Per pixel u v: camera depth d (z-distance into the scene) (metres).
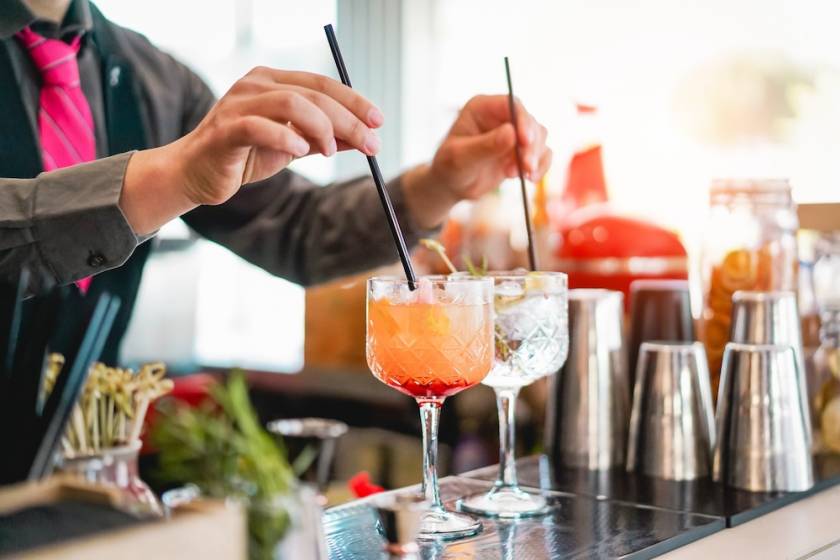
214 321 5.14
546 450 1.60
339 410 3.01
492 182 1.64
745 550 1.15
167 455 0.89
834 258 1.74
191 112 2.02
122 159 1.18
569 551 1.08
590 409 1.53
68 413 0.83
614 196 3.23
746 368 1.41
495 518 1.23
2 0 1.63
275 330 5.04
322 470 2.27
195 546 0.64
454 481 1.43
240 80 1.13
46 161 1.71
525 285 1.24
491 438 2.50
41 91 1.72
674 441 1.46
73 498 0.62
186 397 3.31
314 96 1.08
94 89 1.83
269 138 1.01
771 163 3.00
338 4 4.50
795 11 2.95
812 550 1.16
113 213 1.17
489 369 1.14
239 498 0.69
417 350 1.09
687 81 3.16
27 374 0.82
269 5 4.79
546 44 3.59
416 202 1.73
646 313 1.70
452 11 4.05
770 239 1.63
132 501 0.63
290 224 1.98
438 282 1.10
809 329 1.69
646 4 3.25
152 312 3.98
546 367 1.26
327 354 3.06
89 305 0.85
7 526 0.58
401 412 2.87
